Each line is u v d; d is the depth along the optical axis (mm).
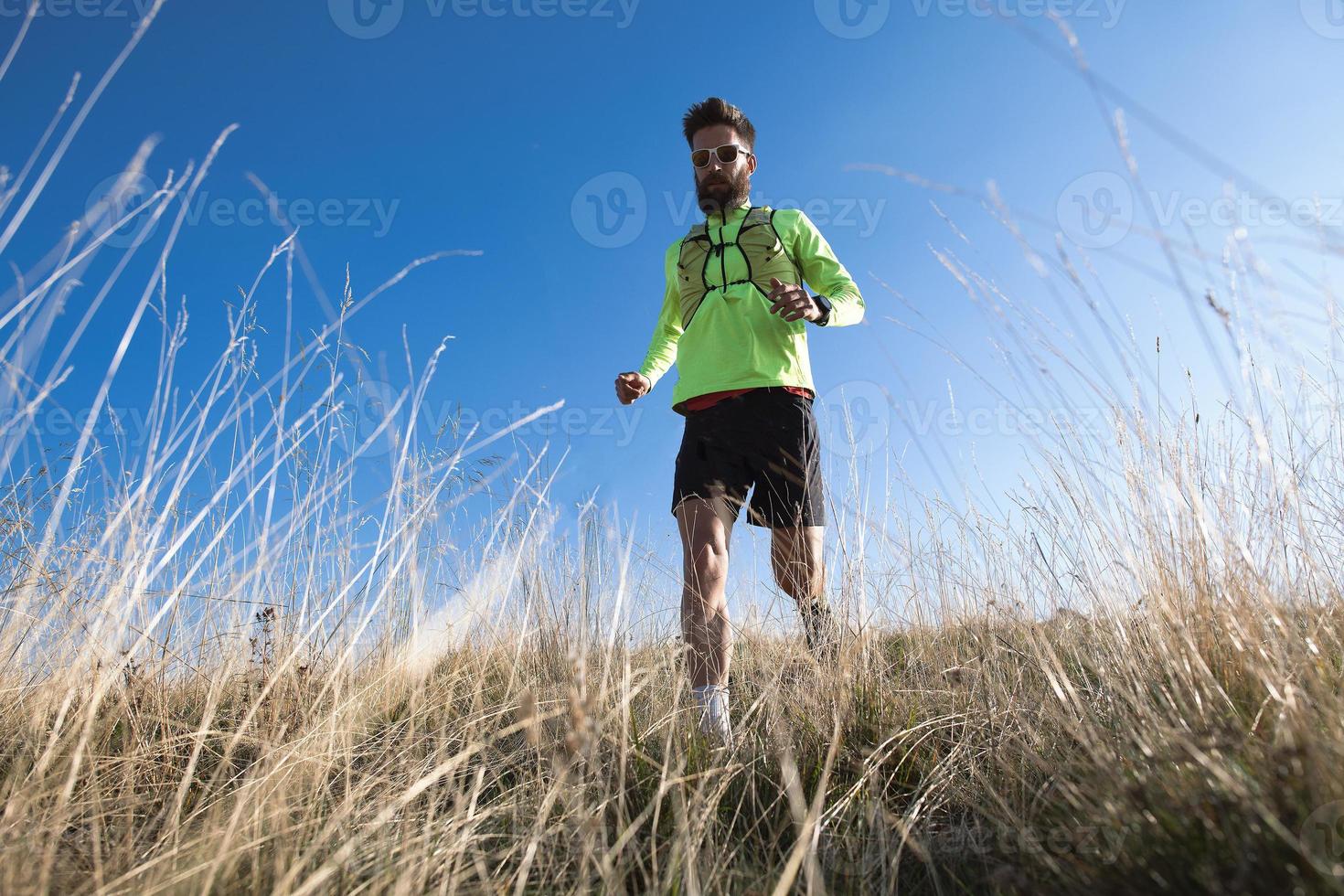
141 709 1900
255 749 1894
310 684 2197
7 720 1800
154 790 1718
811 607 2400
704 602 2176
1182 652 1500
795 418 2455
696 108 2795
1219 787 1026
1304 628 1582
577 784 1477
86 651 1627
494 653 2717
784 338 2523
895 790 1679
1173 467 1750
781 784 1636
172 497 1828
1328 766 953
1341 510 1864
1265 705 1290
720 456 2393
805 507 2426
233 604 2283
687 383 2533
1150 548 1729
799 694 2023
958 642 2396
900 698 2025
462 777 1700
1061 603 2189
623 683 1599
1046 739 1630
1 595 1862
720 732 1887
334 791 1715
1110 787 1170
